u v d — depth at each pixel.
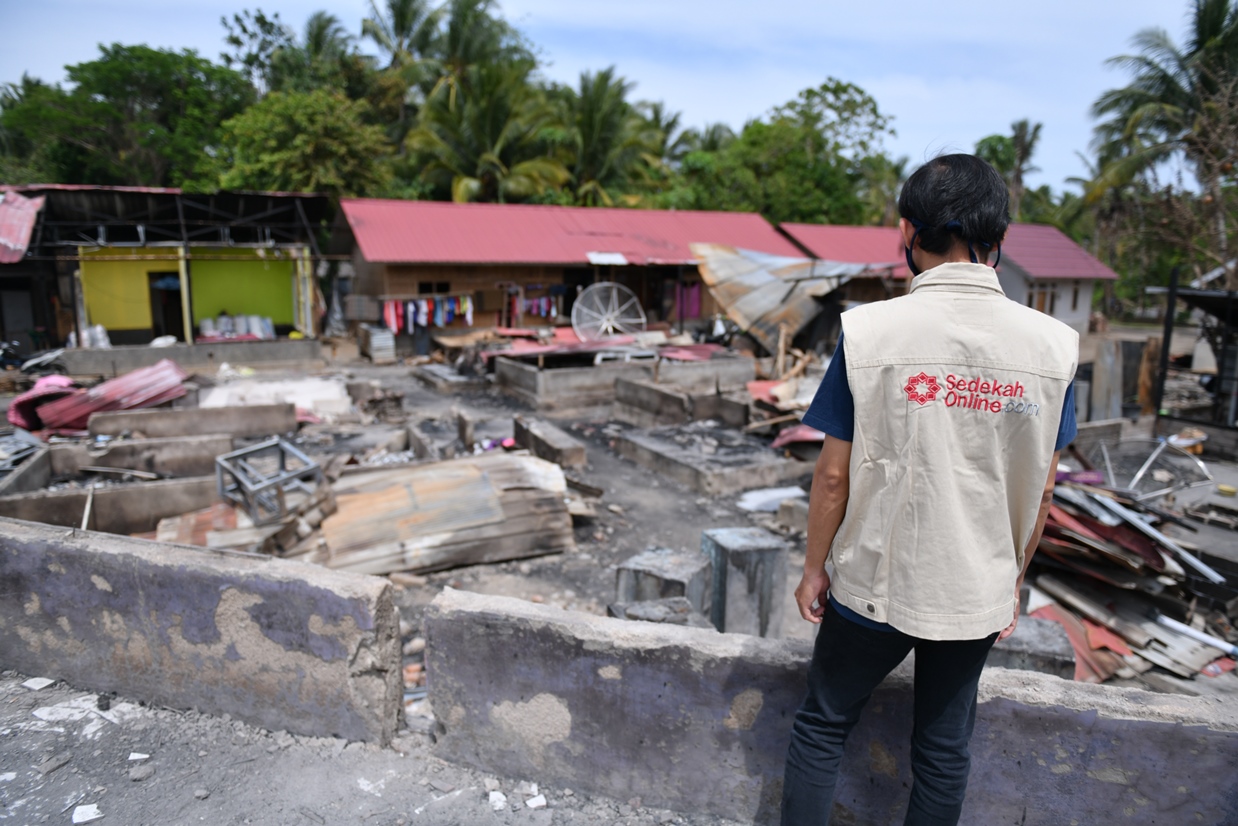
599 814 2.50
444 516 7.14
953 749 1.79
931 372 1.55
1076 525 5.64
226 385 15.38
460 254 22.19
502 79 31.12
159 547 2.95
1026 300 27.20
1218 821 2.03
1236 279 19.70
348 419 13.30
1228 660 5.14
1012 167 42.22
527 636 2.51
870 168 37.00
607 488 9.96
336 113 26.08
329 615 2.68
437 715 2.69
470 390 17.33
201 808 2.49
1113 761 2.08
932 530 1.57
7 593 3.13
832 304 19.00
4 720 2.89
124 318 22.16
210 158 31.14
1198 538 7.32
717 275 19.50
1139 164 24.98
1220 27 23.44
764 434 12.02
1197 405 14.09
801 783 1.88
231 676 2.88
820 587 1.81
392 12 36.44
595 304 19.28
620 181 35.84
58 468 9.27
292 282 23.84
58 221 20.16
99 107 32.19
